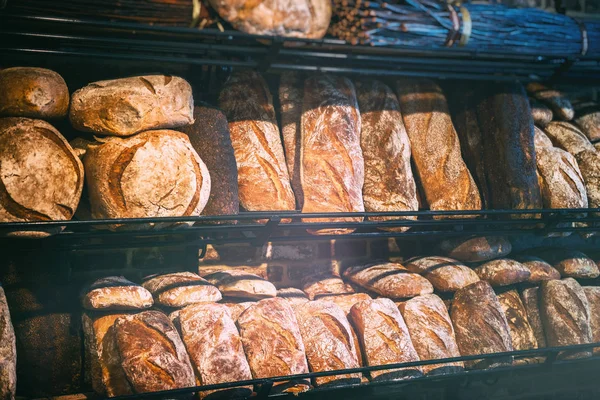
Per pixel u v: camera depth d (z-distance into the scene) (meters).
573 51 2.37
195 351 1.82
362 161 2.24
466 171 2.37
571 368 2.62
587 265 2.58
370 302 2.12
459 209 2.31
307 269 2.39
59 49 2.03
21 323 1.84
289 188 2.16
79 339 1.92
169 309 1.97
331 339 1.99
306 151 2.17
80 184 1.81
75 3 1.77
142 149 1.82
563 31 2.34
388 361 2.02
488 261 2.43
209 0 1.85
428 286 2.26
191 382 1.74
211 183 1.99
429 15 2.10
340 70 2.22
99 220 1.71
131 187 1.79
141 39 1.97
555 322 2.39
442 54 2.26
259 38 1.93
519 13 2.28
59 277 1.93
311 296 2.24
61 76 2.00
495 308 2.26
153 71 2.21
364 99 2.39
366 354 2.04
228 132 2.09
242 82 2.25
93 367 1.82
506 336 2.23
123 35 1.94
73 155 1.82
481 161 2.42
